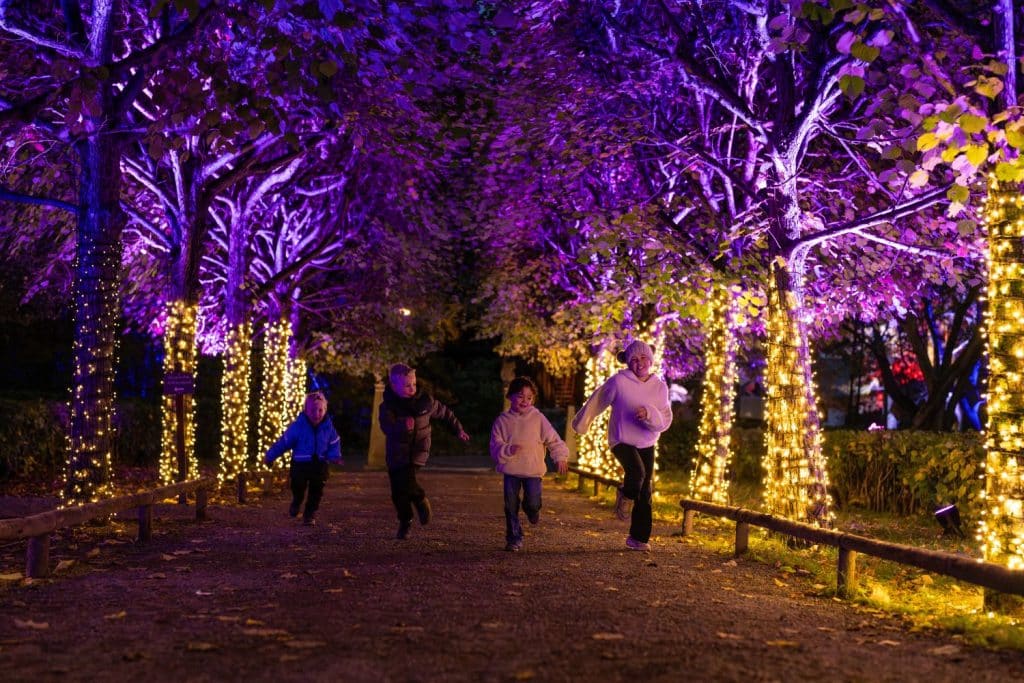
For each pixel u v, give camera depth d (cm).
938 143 850
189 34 1142
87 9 1580
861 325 3133
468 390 4306
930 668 605
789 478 1302
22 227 2216
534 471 1138
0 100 1422
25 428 2164
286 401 2638
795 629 717
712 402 1666
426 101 1898
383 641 655
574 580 919
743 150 1809
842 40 852
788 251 1317
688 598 838
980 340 2672
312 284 3123
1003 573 682
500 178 2228
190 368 1855
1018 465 841
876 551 833
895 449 1794
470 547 1160
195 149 1803
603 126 1644
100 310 1394
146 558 1053
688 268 1488
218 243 2633
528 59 1745
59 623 712
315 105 1596
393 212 2625
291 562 1027
